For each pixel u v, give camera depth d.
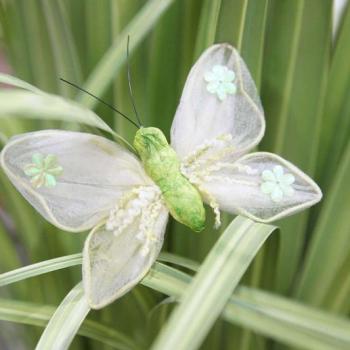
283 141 0.36
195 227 0.30
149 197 0.30
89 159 0.30
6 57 0.38
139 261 0.30
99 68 0.32
